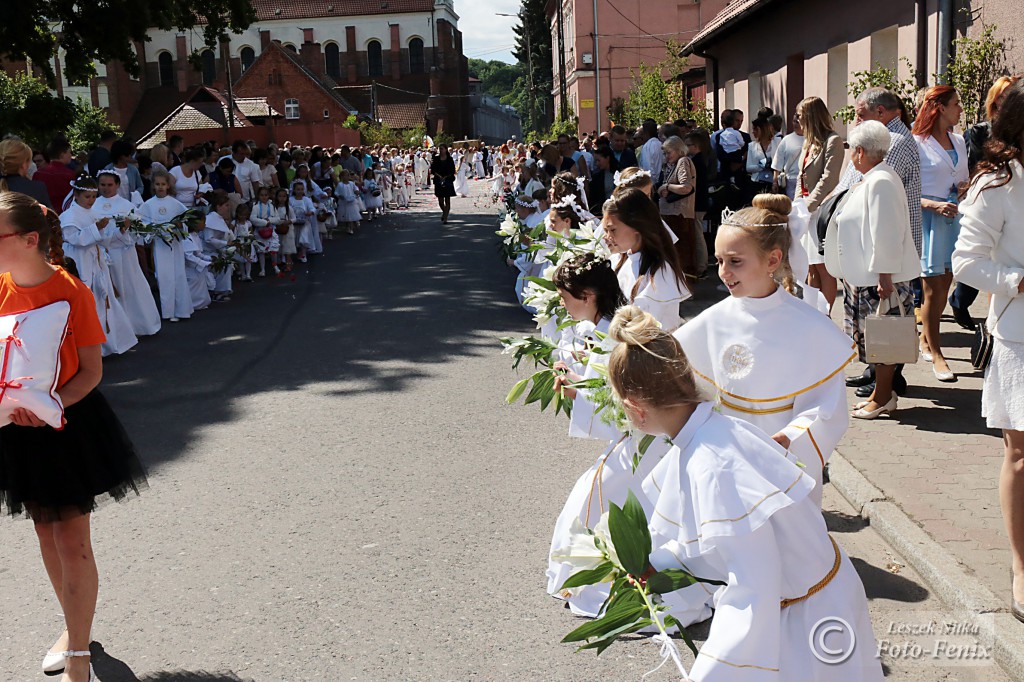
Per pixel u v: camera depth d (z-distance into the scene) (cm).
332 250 1945
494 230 2227
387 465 622
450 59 8925
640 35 4244
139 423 740
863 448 586
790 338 322
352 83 9012
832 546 271
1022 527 382
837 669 260
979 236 381
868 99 670
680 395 258
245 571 472
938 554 436
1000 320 381
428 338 1021
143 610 436
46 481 371
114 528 532
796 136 1036
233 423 732
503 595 439
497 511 538
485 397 782
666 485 273
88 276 962
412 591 445
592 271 448
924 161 750
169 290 1182
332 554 488
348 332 1072
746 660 238
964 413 645
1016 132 375
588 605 418
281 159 1992
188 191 1425
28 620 436
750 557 245
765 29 1972
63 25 2177
